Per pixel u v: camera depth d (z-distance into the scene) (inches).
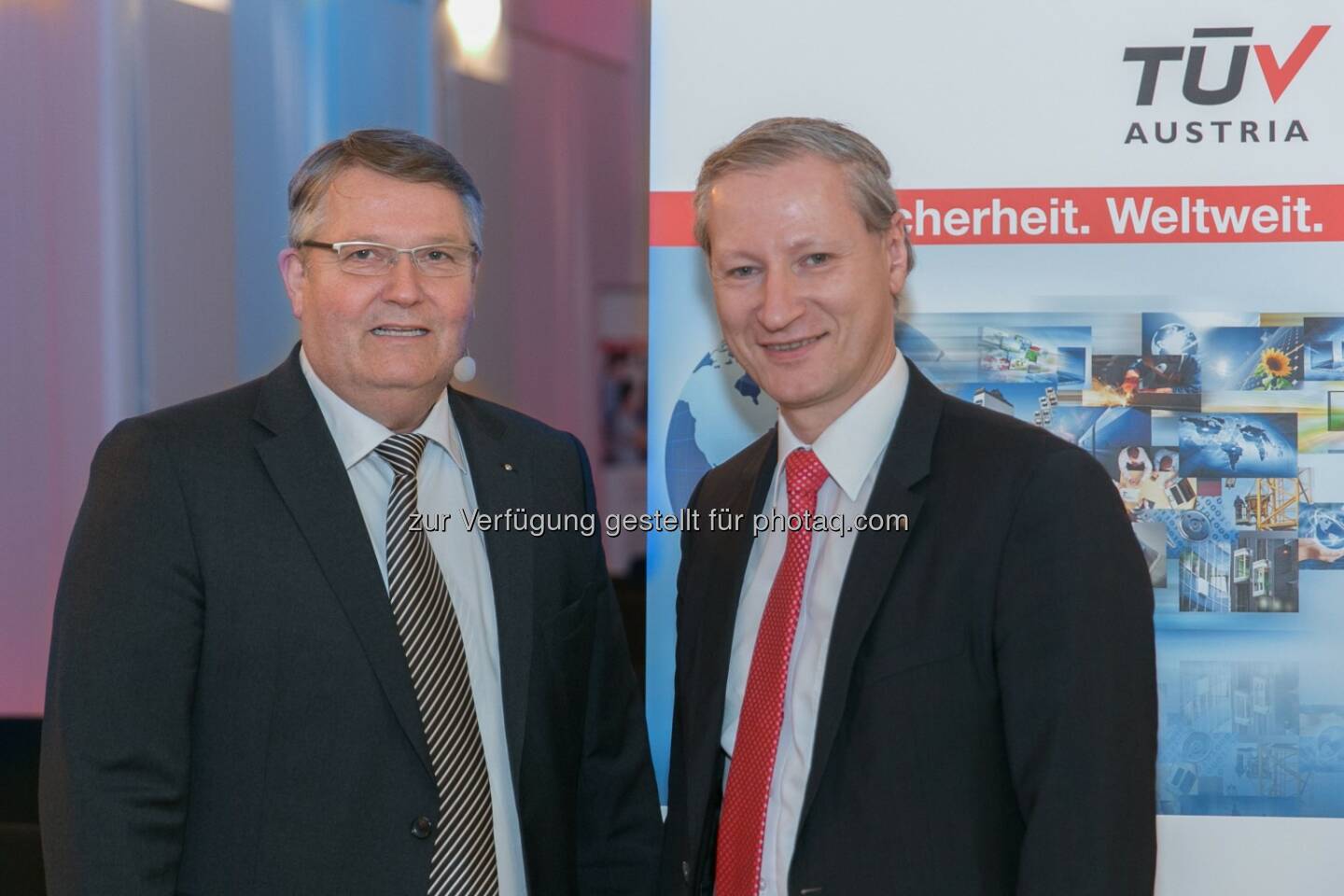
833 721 61.8
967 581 61.3
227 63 171.0
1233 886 87.1
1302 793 86.8
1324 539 87.0
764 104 89.0
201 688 69.8
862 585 63.3
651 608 91.9
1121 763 56.9
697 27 89.3
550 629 79.2
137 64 167.2
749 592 71.4
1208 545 87.7
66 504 169.0
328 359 73.2
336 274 72.0
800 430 70.4
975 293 88.6
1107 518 59.8
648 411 91.9
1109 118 87.3
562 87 190.9
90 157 167.6
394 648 70.7
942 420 67.2
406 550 73.5
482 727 75.4
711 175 67.9
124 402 169.2
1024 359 88.4
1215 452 87.4
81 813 65.1
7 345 168.9
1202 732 87.5
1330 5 85.7
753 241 65.4
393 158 72.8
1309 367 86.7
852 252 65.4
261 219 172.6
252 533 70.5
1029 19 87.5
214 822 68.9
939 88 88.0
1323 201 86.2
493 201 187.9
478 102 186.1
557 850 78.2
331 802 68.8
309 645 69.7
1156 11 86.7
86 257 168.4
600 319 192.9
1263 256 86.9
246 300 172.2
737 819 66.9
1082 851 56.1
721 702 70.0
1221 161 86.7
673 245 90.7
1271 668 87.3
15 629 168.6
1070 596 58.4
